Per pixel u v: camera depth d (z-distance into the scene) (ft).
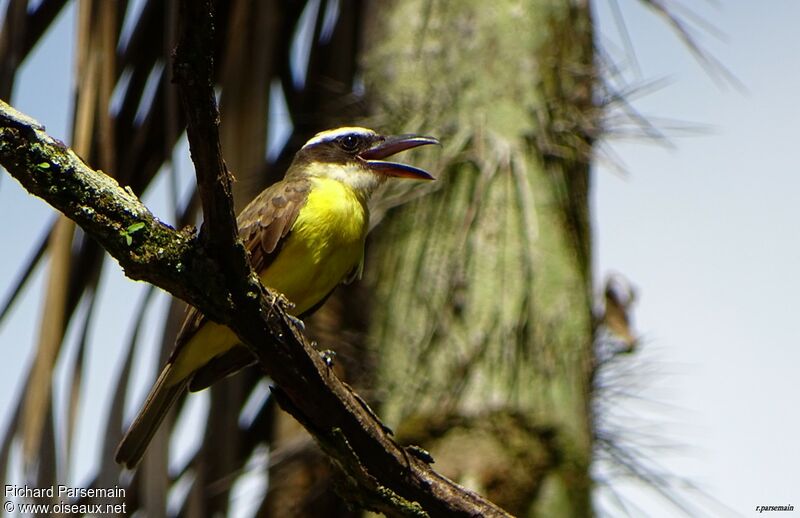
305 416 24.59
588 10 40.98
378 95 39.70
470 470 33.94
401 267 37.01
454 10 39.65
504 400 34.91
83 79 35.76
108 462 35.04
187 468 40.01
